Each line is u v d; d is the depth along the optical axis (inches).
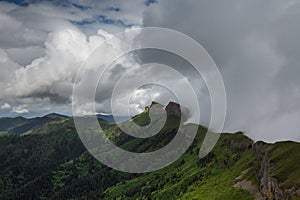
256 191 7199.8
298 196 5433.1
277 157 6998.0
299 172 6033.5
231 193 7824.8
